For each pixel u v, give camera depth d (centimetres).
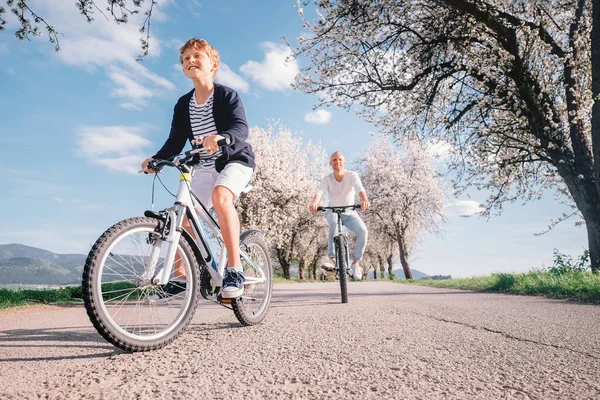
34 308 528
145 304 224
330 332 245
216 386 142
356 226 511
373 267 4819
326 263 499
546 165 1128
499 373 154
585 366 163
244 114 275
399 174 3127
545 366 164
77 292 665
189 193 244
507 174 1095
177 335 217
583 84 945
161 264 217
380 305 424
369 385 140
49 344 225
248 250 299
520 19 893
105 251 194
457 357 179
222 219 251
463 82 1010
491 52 912
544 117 902
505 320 298
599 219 838
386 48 1062
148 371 163
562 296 548
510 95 929
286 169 3047
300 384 142
